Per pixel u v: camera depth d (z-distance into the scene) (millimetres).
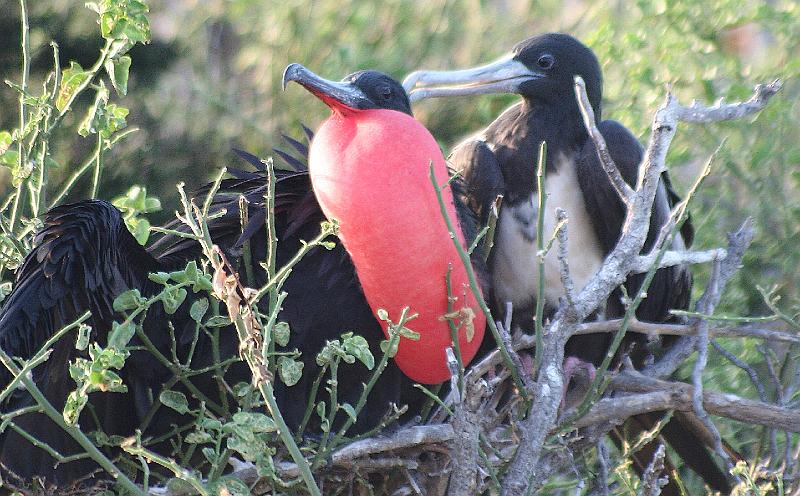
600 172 9711
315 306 8625
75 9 15133
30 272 7621
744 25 12836
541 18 14922
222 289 6730
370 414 8852
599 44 12633
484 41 14734
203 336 8305
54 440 7938
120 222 7871
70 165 14211
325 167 7926
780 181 11898
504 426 8547
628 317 7875
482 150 9930
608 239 9852
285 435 6676
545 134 10000
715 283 8688
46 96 8492
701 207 12039
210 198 7320
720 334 8703
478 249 8977
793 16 12602
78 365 6801
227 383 8336
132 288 7891
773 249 11633
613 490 9570
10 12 14984
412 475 8367
